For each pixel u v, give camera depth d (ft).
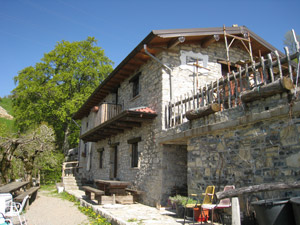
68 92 70.74
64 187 45.91
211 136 18.95
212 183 18.30
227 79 18.06
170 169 25.96
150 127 28.53
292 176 12.91
